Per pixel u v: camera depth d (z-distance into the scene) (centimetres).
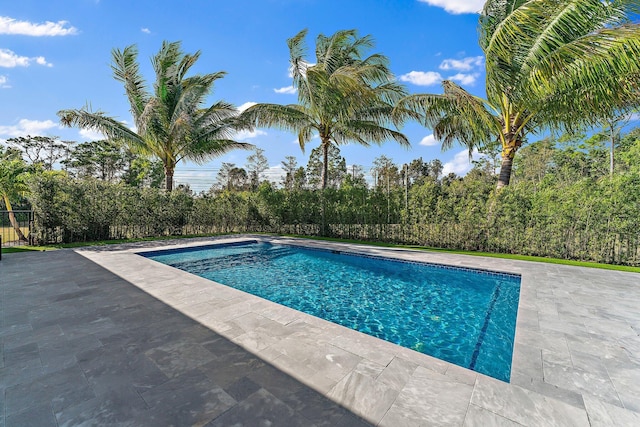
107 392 184
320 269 693
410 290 538
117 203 945
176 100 1092
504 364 289
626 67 495
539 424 162
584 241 652
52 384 192
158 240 966
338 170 2950
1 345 246
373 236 999
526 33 582
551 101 650
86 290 407
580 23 522
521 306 361
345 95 929
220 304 352
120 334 269
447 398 183
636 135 1678
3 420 158
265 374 206
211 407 171
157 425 156
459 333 364
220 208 1221
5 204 1168
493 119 768
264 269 696
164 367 214
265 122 1118
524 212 724
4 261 604
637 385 200
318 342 256
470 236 799
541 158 2298
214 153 1236
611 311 343
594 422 164
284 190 1226
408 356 234
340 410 170
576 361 231
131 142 1057
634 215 595
